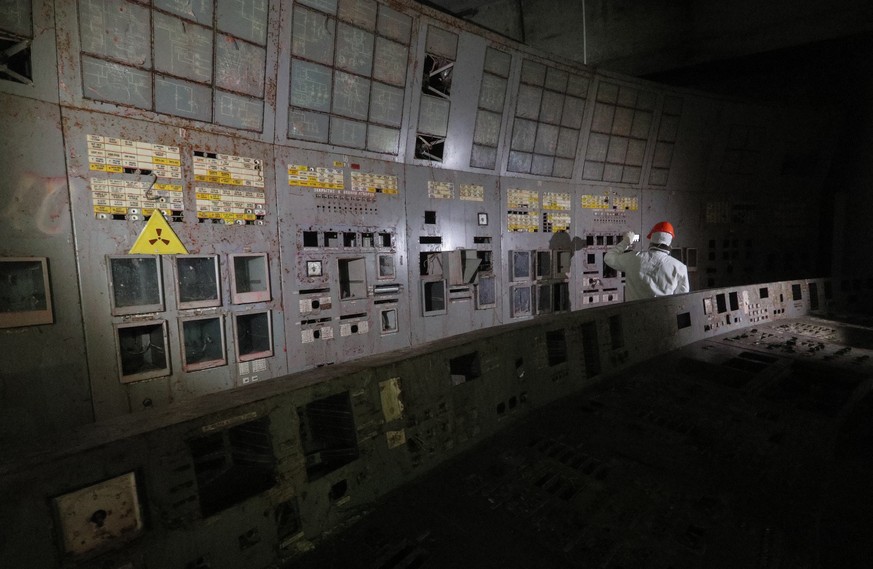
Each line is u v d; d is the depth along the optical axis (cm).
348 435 146
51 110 225
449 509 141
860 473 172
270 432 125
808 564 119
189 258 273
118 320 249
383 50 345
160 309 262
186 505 107
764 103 602
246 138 293
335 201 337
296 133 314
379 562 118
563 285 503
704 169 600
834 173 656
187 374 274
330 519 132
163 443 105
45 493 88
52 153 226
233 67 280
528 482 157
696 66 679
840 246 642
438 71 385
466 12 727
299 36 302
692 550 124
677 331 329
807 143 636
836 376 270
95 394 244
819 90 652
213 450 130
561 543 126
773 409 221
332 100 326
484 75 410
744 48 584
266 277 305
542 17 682
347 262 362
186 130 269
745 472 166
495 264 448
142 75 250
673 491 152
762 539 129
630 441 187
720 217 620
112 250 246
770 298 434
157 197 259
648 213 569
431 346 189
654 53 628
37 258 223
